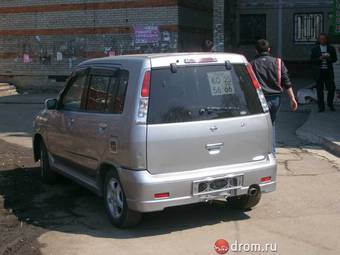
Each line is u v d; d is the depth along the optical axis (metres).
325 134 10.94
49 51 23.61
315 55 14.05
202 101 5.75
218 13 21.95
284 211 6.45
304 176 8.13
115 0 22.02
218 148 5.77
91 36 22.67
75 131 6.67
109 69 6.20
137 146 5.45
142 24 21.62
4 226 6.10
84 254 5.22
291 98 8.18
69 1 22.88
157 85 5.59
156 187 5.43
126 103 5.63
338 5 15.85
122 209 5.78
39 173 8.77
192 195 5.59
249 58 27.53
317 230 5.78
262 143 6.05
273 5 26.97
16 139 12.06
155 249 5.30
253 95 6.08
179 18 21.12
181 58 5.75
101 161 6.05
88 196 7.38
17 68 24.30
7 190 7.75
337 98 15.68
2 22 24.31
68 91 7.20
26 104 19.38
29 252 5.27
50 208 6.85
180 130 5.57
